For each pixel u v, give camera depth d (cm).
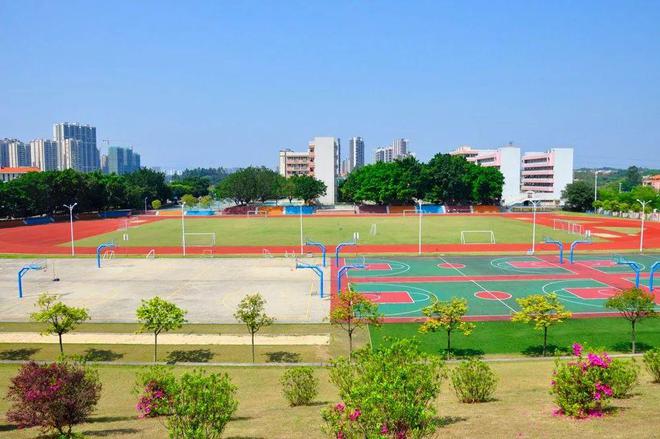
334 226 11219
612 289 5288
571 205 15000
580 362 2056
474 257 7275
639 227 10631
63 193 13112
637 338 3781
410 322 4281
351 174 18138
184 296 5200
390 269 6488
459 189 14850
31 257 7575
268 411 2291
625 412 1941
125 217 14088
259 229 10775
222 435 1825
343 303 3572
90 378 2103
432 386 1694
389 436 1434
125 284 5766
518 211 15012
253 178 15550
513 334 3922
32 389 1892
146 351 3659
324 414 1572
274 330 4106
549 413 1981
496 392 2533
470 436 1659
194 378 1673
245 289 5481
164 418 2172
